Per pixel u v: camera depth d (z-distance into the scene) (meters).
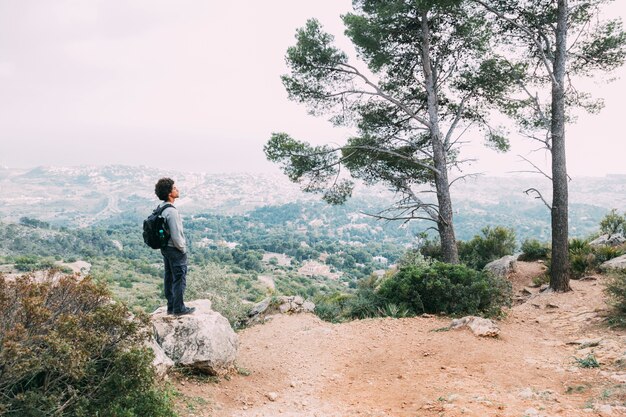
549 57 12.95
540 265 17.30
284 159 13.74
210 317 6.38
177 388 5.20
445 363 6.66
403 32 13.68
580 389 5.00
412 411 4.82
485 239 20.73
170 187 5.86
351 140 14.60
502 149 15.04
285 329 9.99
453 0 11.59
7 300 3.43
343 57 13.47
